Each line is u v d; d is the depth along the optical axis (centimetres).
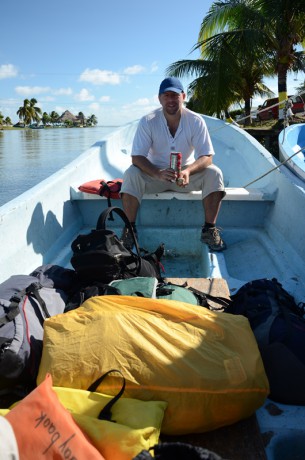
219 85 1368
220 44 1364
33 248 275
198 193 327
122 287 191
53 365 138
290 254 281
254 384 136
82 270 201
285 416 152
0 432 103
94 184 351
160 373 133
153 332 144
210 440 138
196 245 351
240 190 343
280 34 1441
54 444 107
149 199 344
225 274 275
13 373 142
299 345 155
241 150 484
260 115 2117
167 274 326
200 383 131
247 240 341
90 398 130
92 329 146
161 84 300
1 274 232
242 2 1457
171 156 289
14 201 268
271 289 189
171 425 133
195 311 154
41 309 169
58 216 322
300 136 540
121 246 217
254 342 149
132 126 574
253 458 132
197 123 308
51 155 2725
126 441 112
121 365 135
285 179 315
